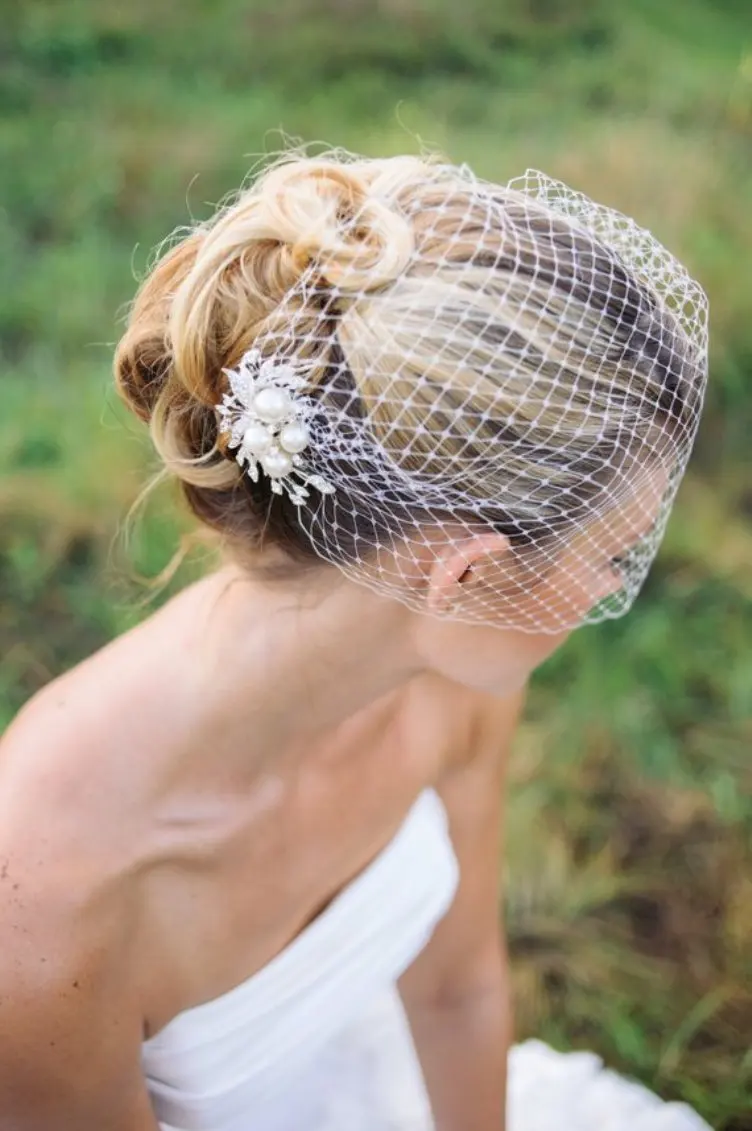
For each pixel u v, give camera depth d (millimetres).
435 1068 2160
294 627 1338
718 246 5039
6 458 4027
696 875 3178
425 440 1162
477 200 1189
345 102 6184
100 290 4734
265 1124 2170
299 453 1219
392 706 1650
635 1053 2766
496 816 2000
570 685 3613
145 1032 1536
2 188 5266
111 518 3807
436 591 1269
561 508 1239
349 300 1153
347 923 1707
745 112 6250
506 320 1125
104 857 1322
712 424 4566
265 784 1456
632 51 7055
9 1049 1305
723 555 4043
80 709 1361
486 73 6742
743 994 2918
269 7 6984
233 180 5453
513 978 2926
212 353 1225
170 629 1412
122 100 5969
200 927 1476
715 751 3479
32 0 6711
